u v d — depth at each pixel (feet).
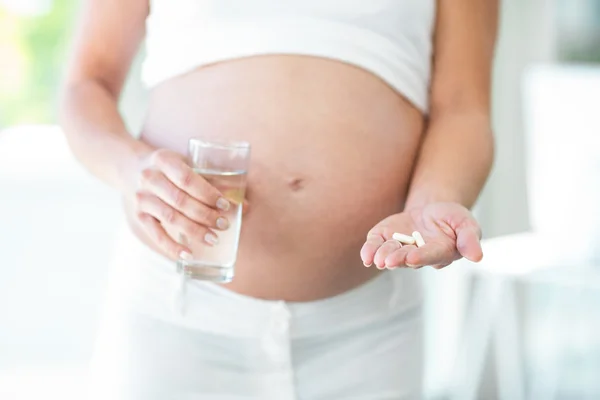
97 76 4.72
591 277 8.74
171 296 4.29
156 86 4.68
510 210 11.76
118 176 4.17
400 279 4.47
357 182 4.39
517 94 11.64
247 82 4.39
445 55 4.74
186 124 4.49
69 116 4.48
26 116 9.26
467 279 10.61
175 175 3.79
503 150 11.69
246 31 4.40
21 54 9.05
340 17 4.42
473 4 4.73
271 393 4.35
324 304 4.37
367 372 4.40
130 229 4.48
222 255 3.91
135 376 4.30
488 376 11.04
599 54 11.87
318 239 4.36
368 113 4.42
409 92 4.57
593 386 11.22
